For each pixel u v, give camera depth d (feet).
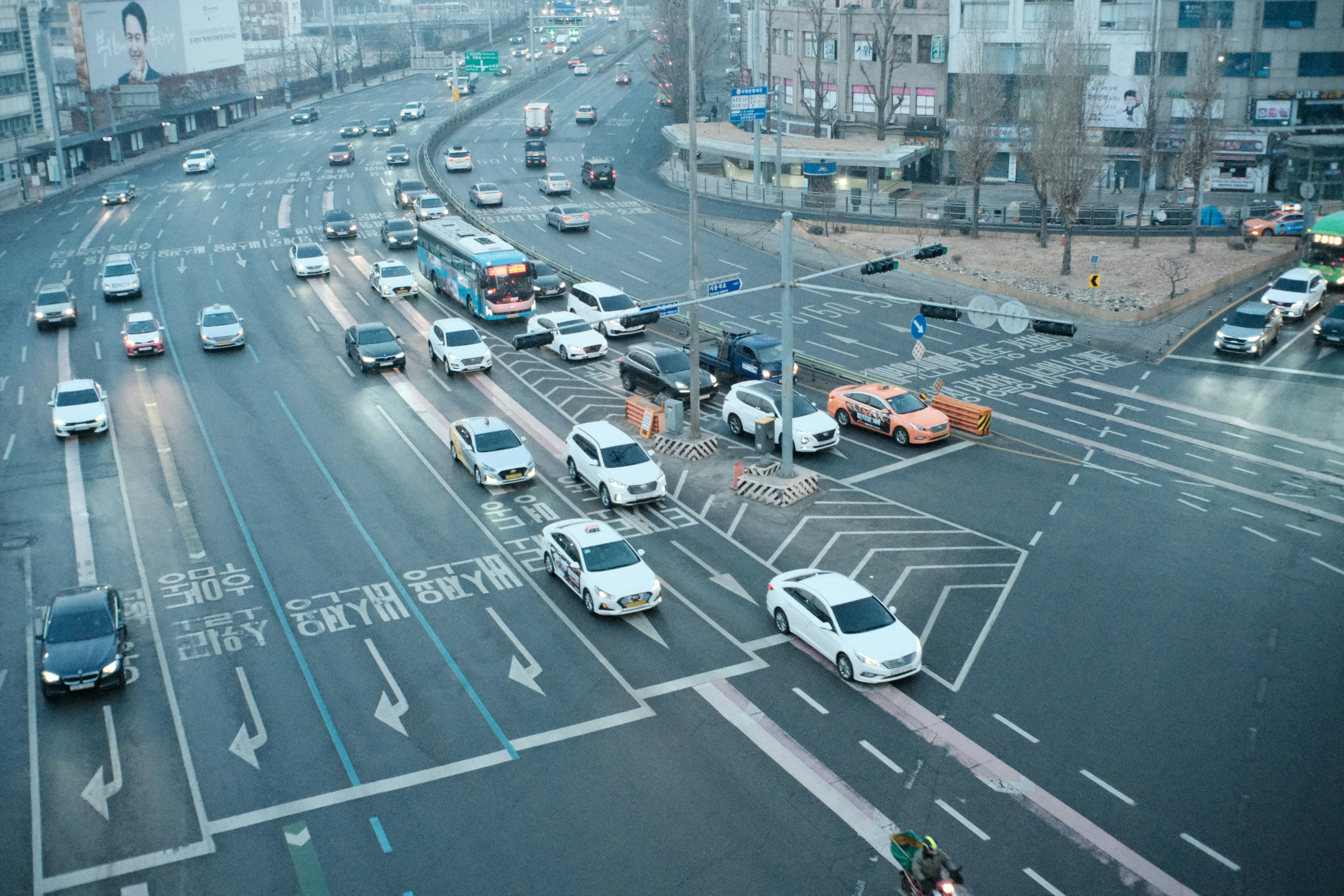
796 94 316.40
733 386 124.47
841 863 57.00
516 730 69.26
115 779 65.31
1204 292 175.32
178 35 371.97
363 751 67.46
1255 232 204.64
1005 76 271.28
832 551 93.45
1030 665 75.51
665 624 82.02
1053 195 186.50
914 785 63.05
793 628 79.00
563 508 103.65
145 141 342.85
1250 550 92.22
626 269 195.11
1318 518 98.02
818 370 137.90
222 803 62.95
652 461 107.24
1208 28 218.38
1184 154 207.92
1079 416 125.70
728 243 215.51
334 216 219.61
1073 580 87.45
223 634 81.87
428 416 128.77
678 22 337.52
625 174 289.94
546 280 179.01
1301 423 121.60
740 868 56.80
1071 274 188.24
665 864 57.21
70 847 59.52
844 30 293.02
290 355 151.43
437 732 69.26
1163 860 56.70
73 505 105.19
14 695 74.79
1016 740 67.10
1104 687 72.64
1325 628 79.56
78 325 165.48
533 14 593.83
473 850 58.59
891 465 112.27
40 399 135.13
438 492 107.55
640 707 71.36
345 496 106.73
